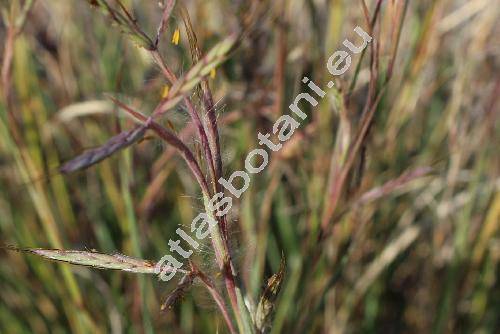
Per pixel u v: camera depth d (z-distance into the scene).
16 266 0.34
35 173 0.27
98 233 0.35
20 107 0.34
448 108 0.37
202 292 0.19
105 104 0.33
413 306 0.39
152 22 0.28
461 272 0.34
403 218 0.36
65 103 0.38
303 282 0.28
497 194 0.36
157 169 0.32
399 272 0.40
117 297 0.32
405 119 0.34
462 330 0.37
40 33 0.38
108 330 0.34
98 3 0.14
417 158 0.36
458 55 0.37
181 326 0.33
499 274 0.39
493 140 0.37
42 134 0.34
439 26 0.35
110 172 0.33
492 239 0.36
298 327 0.27
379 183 0.33
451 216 0.37
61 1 0.38
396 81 0.33
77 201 0.37
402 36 0.33
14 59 0.31
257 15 0.14
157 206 0.36
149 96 0.29
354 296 0.33
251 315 0.17
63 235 0.32
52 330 0.34
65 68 0.38
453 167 0.34
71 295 0.30
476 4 0.34
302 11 0.33
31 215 0.35
